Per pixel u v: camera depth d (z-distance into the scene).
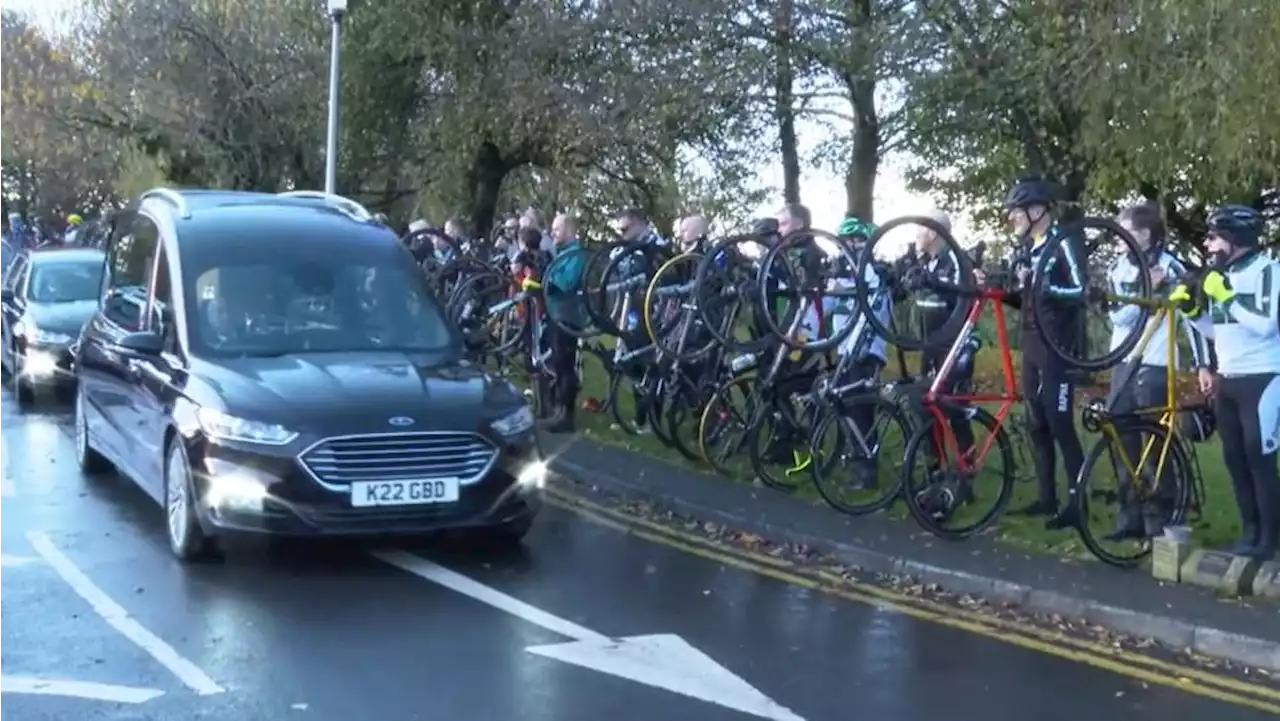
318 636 6.57
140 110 26.81
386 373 8.19
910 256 9.18
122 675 5.94
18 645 6.34
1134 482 8.09
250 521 7.51
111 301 10.43
